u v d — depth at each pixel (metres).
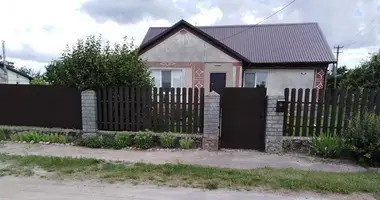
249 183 3.73
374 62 12.87
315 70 12.56
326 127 5.65
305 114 5.71
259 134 5.88
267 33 15.17
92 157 5.16
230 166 4.68
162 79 12.27
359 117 5.25
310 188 3.59
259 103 5.83
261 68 12.94
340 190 3.50
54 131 6.55
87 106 6.30
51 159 4.79
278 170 4.39
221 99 5.94
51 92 6.66
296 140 5.62
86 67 6.54
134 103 6.36
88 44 6.79
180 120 6.21
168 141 5.93
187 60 12.04
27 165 4.51
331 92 5.57
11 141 6.50
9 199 3.21
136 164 4.60
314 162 5.02
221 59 11.90
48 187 3.60
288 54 13.01
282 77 12.83
